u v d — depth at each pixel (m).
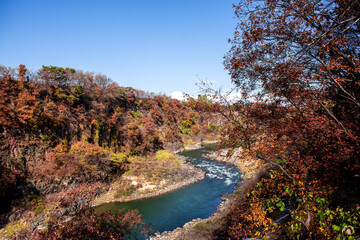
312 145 7.99
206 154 54.56
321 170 7.69
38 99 29.39
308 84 6.56
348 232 3.89
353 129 6.73
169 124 71.81
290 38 5.69
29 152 25.58
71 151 30.06
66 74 33.97
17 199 21.41
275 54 5.89
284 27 5.53
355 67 4.96
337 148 7.23
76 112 34.56
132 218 15.00
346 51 5.48
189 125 77.25
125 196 27.88
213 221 17.55
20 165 23.86
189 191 28.98
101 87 44.09
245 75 7.17
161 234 17.81
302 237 6.28
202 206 23.75
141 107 63.50
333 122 7.32
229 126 7.27
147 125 51.06
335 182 7.33
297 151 7.53
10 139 24.47
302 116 8.23
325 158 7.32
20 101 26.25
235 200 17.86
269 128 7.90
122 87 54.47
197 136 73.62
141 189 30.20
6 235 18.20
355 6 4.39
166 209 23.59
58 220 11.75
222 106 6.98
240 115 7.76
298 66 5.20
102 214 12.90
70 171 26.92
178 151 61.31
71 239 9.99
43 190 23.77
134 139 43.53
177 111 78.94
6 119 24.44
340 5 4.77
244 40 6.45
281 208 4.45
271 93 6.96
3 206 20.44
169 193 28.83
